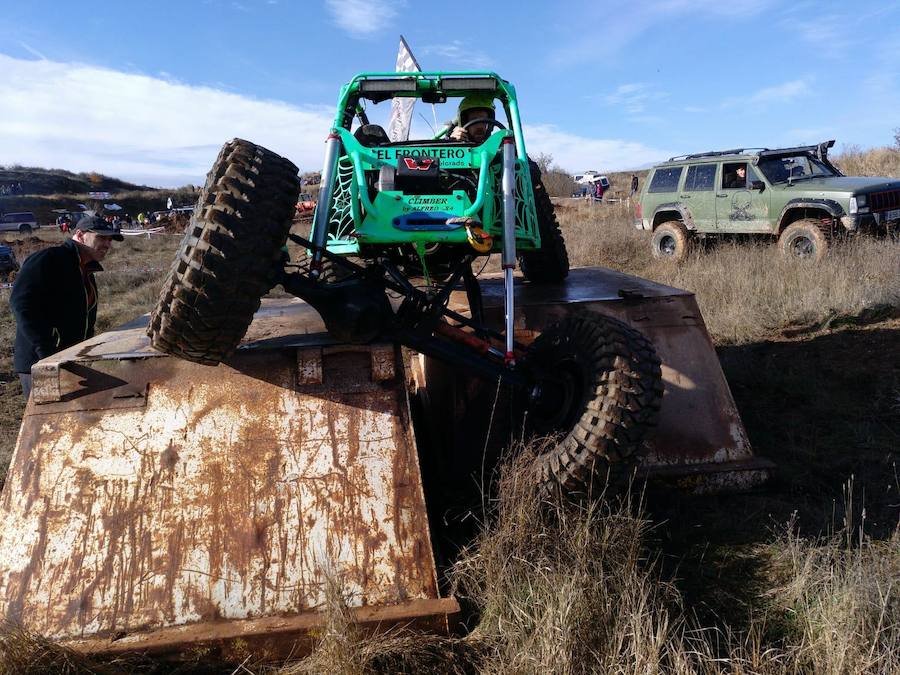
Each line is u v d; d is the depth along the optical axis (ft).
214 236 9.05
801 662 8.50
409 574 9.65
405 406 10.98
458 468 14.12
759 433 16.74
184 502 10.00
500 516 10.44
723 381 14.70
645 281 18.56
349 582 9.51
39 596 9.24
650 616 8.61
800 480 14.14
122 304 41.93
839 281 27.96
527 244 13.96
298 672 8.60
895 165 69.05
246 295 9.36
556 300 15.78
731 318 26.25
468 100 15.99
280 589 9.42
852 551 10.71
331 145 12.16
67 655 8.33
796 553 10.80
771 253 35.83
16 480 10.12
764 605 10.07
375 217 11.68
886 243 32.76
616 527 10.30
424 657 8.78
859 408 17.97
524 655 8.30
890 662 8.00
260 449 10.47
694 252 40.96
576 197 115.03
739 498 13.48
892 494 13.38
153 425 10.60
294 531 9.86
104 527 9.77
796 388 19.47
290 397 10.93
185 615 9.17
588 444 10.45
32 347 14.30
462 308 16.25
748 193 38.83
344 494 10.19
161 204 224.53
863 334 23.80
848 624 8.51
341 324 10.78
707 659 8.25
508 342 12.12
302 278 10.72
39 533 9.70
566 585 8.87
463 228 11.51
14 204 201.46
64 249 15.05
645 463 13.57
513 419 13.12
